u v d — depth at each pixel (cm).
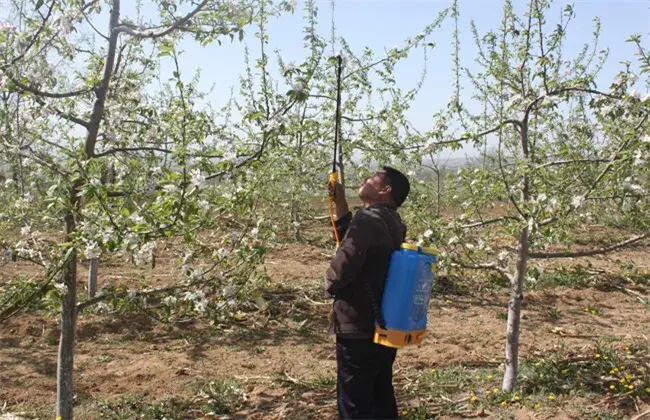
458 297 847
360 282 343
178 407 487
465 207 515
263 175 393
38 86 368
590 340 666
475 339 669
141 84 450
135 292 401
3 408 483
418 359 600
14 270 837
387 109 663
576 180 470
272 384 537
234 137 445
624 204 439
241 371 572
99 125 403
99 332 660
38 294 388
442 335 682
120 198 360
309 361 602
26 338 638
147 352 615
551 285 903
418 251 341
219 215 369
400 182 371
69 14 374
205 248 414
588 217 532
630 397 492
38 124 406
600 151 495
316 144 703
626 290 881
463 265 518
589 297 848
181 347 630
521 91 498
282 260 1024
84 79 421
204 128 446
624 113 429
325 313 750
